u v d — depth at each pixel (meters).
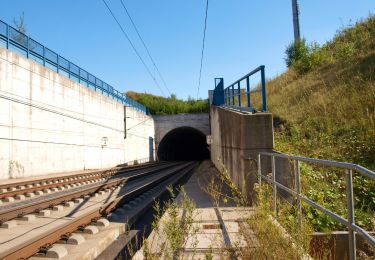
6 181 17.53
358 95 14.22
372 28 28.27
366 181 8.93
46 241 5.94
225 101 22.59
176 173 26.05
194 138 68.50
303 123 14.87
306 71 26.56
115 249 6.54
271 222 5.05
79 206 10.44
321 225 7.07
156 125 54.81
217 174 21.17
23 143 20.42
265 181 9.58
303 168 9.62
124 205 10.34
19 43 20.62
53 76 24.17
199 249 5.52
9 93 19.19
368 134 11.34
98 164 32.03
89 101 30.20
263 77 11.53
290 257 4.29
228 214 8.12
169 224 4.38
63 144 25.31
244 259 4.69
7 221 7.67
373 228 7.03
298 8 31.97
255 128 10.34
